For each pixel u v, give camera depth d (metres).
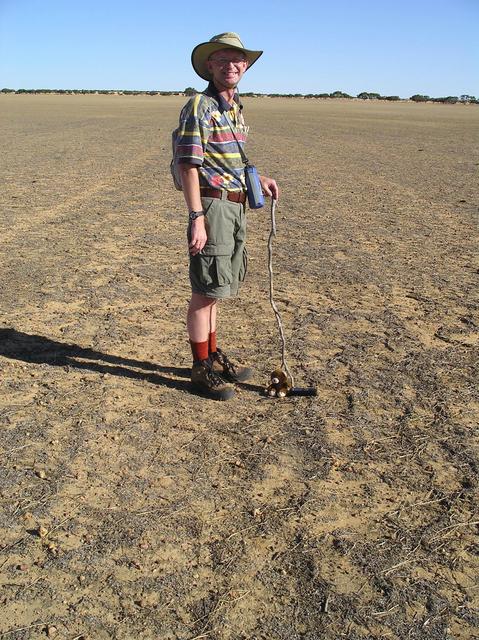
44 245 8.59
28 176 15.71
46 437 3.79
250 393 4.40
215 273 4.08
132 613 2.57
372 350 5.13
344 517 3.15
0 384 4.44
